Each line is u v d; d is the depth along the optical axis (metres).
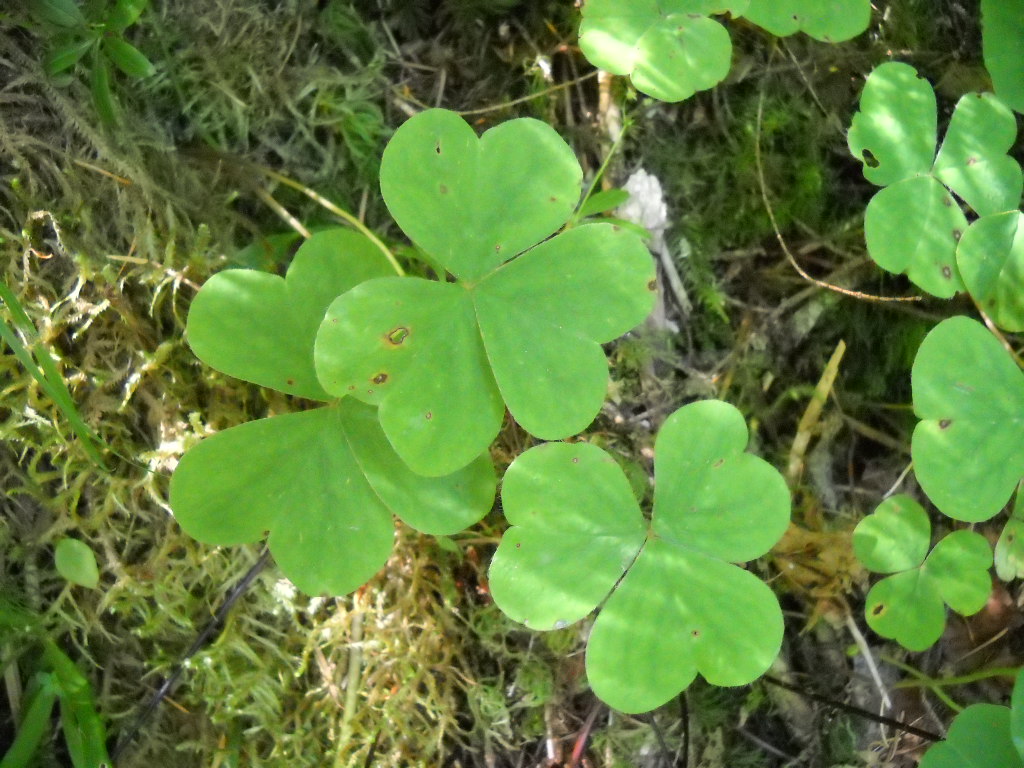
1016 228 0.18
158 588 0.17
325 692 0.18
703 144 0.20
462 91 0.19
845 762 0.20
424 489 0.16
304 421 0.16
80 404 0.17
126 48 0.16
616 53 0.18
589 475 0.16
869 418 0.20
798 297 0.20
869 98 0.18
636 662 0.16
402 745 0.18
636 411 0.19
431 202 0.15
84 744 0.17
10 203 0.16
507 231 0.15
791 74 0.20
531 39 0.19
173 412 0.17
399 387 0.15
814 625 0.20
